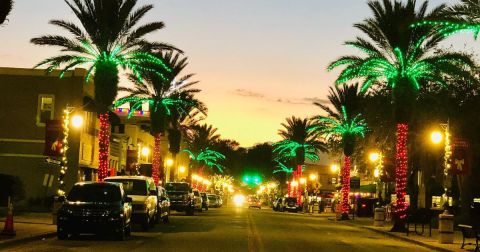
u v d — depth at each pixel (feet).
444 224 74.23
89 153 141.28
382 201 178.19
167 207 100.73
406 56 96.63
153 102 149.18
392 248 67.97
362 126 144.66
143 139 207.21
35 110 134.00
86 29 104.47
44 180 123.54
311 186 238.07
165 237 69.36
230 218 126.21
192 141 280.51
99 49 104.37
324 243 68.69
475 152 107.55
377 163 137.18
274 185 402.11
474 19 72.02
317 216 177.37
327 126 157.89
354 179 144.87
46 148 85.76
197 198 158.10
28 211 106.73
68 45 104.17
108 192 65.36
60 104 134.31
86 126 141.49
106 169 105.60
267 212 194.70
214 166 406.82
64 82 134.82
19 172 132.77
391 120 127.03
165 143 257.75
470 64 92.02
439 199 162.20
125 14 103.55
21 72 135.23
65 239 62.39
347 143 149.59
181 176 312.50
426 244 73.36
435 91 114.01
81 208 61.11
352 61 103.60
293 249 59.11
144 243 60.85
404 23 84.79
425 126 116.06
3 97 134.62
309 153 258.37
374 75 105.60
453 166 79.20
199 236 71.61
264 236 74.84
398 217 96.48
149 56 107.55
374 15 97.35
